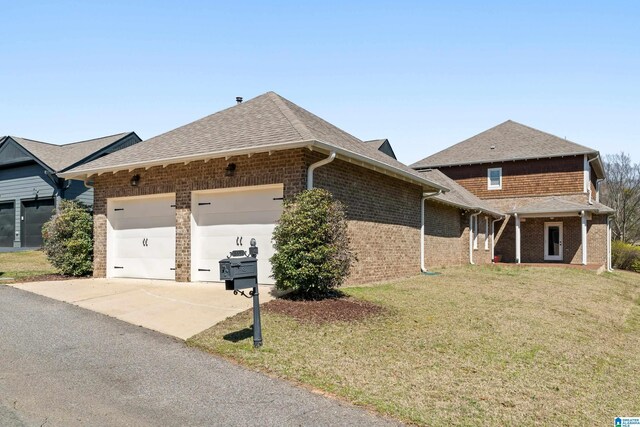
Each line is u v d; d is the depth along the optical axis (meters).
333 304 9.13
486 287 13.94
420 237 16.58
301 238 9.12
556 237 28.22
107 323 7.88
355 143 13.46
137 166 11.91
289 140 9.73
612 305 13.45
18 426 4.09
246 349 6.43
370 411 4.77
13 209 21.64
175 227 12.12
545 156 27.88
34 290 10.83
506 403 5.32
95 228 13.55
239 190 11.12
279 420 4.44
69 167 19.75
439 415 4.81
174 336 7.14
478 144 31.73
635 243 49.34
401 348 6.91
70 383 5.19
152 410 4.56
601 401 5.79
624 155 49.59
